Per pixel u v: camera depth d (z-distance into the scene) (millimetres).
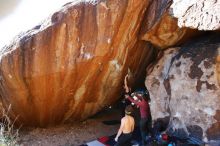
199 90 7656
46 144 8414
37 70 7672
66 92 8391
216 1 5914
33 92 8047
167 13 7340
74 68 7902
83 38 7648
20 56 7551
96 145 8336
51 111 8758
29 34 7652
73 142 8594
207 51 7621
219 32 7930
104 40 7695
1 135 7816
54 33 7492
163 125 8586
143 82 9836
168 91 8359
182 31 7953
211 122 7531
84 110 9320
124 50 8242
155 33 7891
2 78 7805
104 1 7453
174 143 7969
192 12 6379
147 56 9172
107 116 10195
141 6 7613
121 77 8922
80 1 7621
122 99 10047
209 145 7551
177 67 8070
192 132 7887
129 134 8023
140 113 8680
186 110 7945
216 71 7449
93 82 8539
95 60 7953
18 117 8633
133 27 7906
